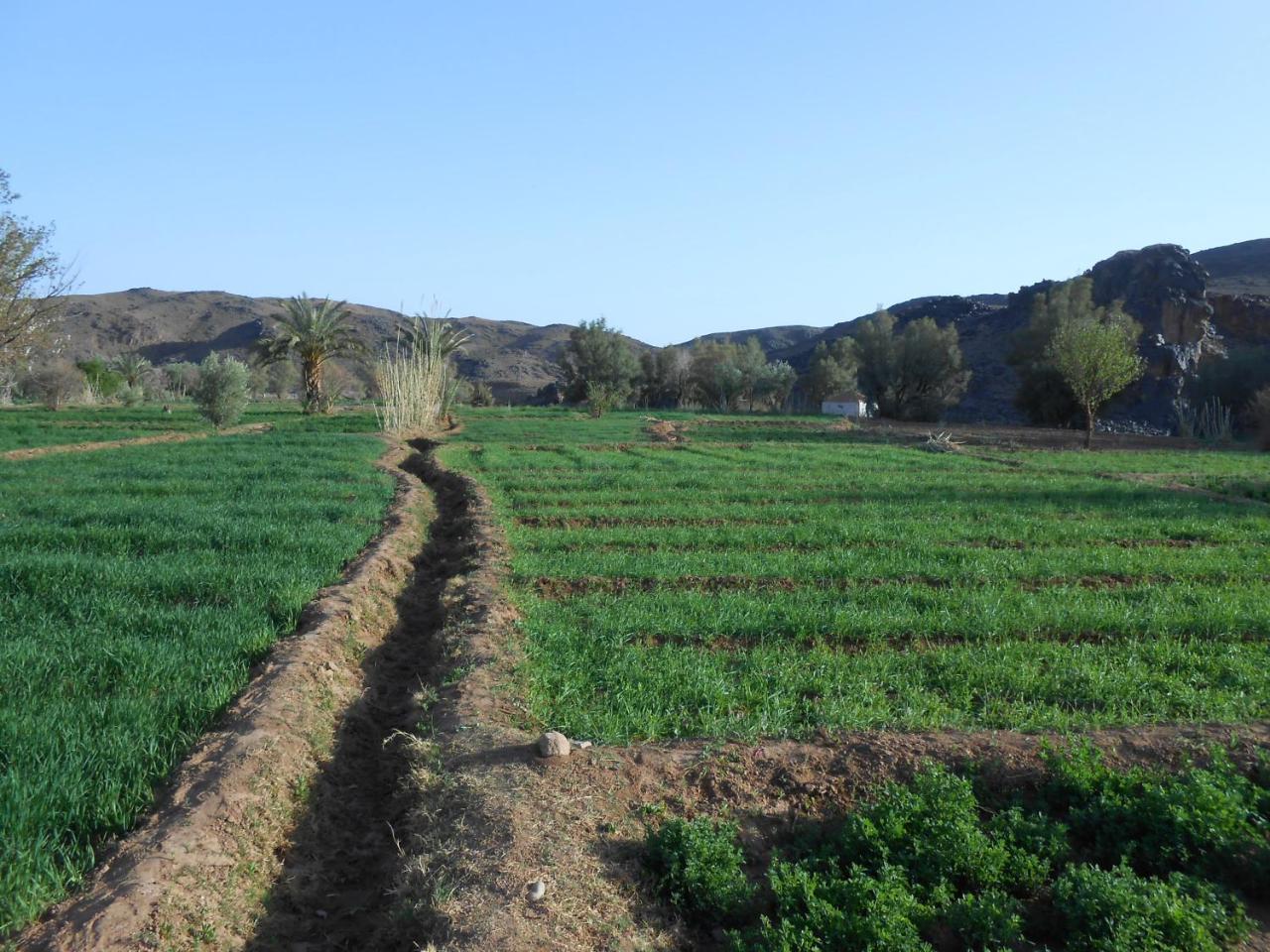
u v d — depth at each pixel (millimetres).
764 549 16250
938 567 14688
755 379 91812
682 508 21250
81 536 14539
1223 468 34281
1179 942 5297
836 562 14844
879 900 5480
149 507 17734
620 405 88500
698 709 8406
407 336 49469
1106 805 6680
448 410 54656
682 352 103125
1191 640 10727
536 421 58062
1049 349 61875
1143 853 6336
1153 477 30516
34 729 7023
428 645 11070
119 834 5996
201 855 5801
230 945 5414
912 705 8570
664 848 6008
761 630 10945
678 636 10742
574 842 6055
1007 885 6098
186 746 7191
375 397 61188
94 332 145000
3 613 10336
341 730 8406
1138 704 8766
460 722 7875
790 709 8469
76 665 8656
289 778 7117
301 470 24969
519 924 5125
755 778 7094
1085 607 11977
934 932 5578
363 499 20297
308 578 12258
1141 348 75000
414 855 6168
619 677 9078
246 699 8102
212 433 43031
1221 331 83562
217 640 9609
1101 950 5266
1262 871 6043
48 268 34969
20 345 35812
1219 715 8430
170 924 5172
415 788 7098
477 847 5949
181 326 156250
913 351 74500
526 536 16703
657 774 7031
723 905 5652
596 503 22125
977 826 6520
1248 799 6801
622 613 11352
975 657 9984
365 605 11719
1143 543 17922
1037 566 14859
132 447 33125
